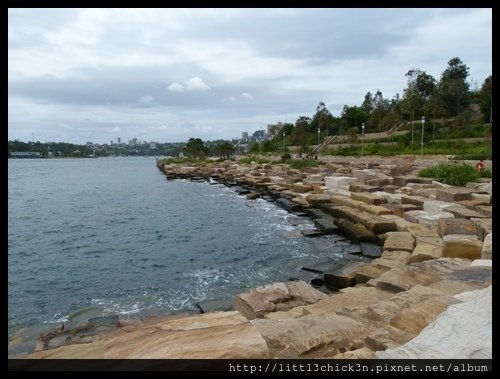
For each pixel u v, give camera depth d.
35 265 12.73
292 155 62.06
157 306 8.80
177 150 145.00
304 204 20.77
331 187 22.97
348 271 9.25
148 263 12.73
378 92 74.62
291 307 6.36
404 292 5.05
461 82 49.16
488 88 43.31
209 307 8.28
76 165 126.25
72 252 14.49
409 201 15.02
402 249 10.01
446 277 5.83
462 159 27.62
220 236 16.64
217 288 9.95
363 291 6.04
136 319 7.54
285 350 3.78
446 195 13.64
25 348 6.44
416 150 43.06
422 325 4.00
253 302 6.43
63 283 10.80
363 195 17.41
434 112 48.50
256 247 14.25
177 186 43.06
